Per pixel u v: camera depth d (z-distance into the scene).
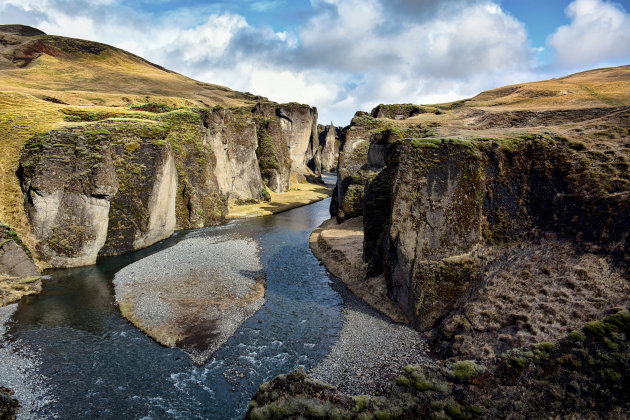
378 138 57.94
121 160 47.59
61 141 42.88
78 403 19.92
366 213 38.81
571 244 25.03
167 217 54.53
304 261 45.00
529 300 23.22
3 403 18.98
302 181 138.50
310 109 150.50
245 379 22.14
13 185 41.50
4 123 47.97
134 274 38.12
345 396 18.64
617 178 25.78
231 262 43.00
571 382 17.33
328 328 28.42
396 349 24.95
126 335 26.83
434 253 28.91
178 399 20.44
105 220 43.88
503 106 61.19
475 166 30.09
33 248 39.22
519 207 29.03
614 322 18.75
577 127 34.78
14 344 25.38
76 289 34.81
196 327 27.92
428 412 17.83
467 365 19.66
